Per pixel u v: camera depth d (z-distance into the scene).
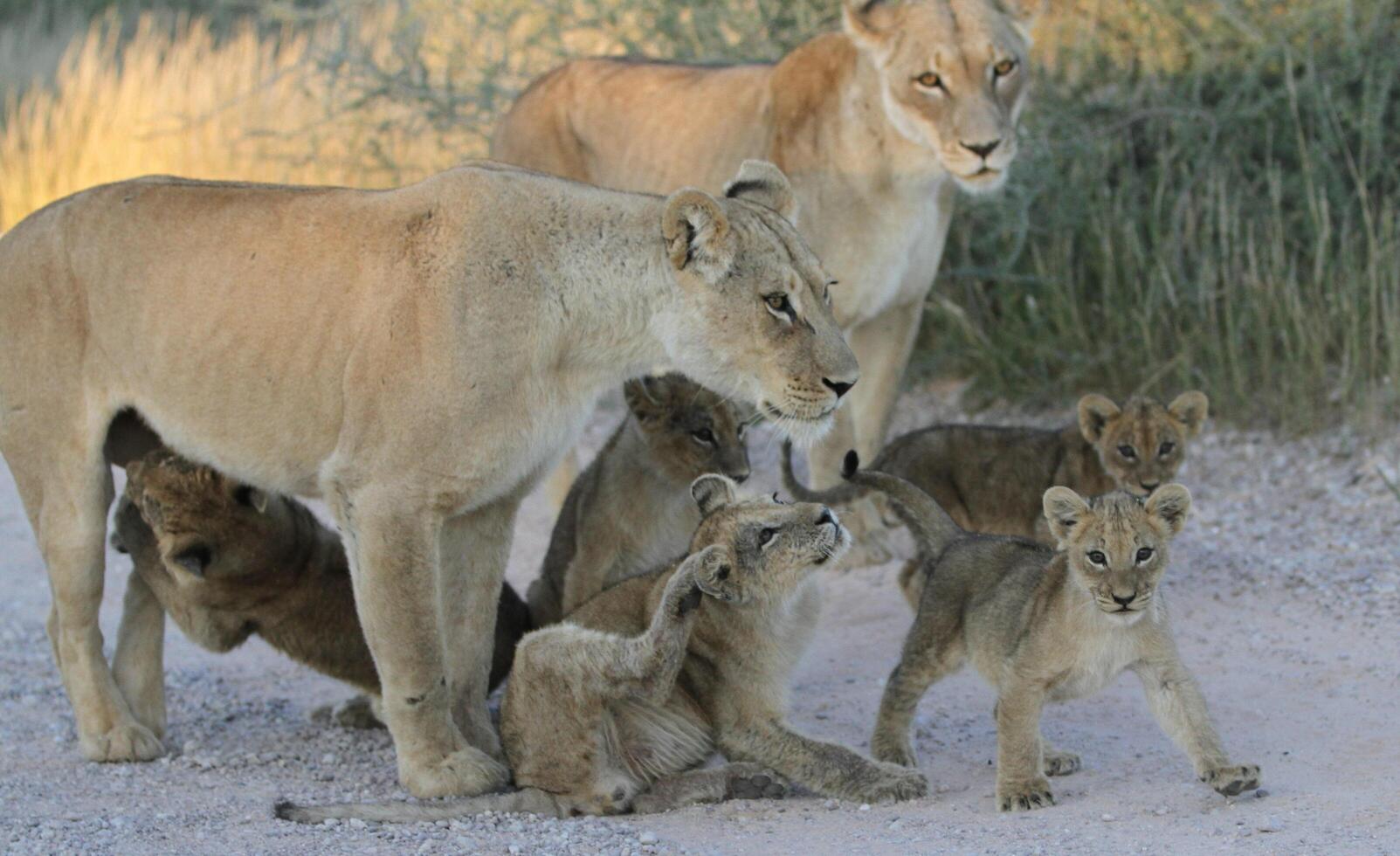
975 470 13.49
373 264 10.05
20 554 17.16
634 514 12.12
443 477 9.87
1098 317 19.16
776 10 20.27
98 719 11.13
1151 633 9.02
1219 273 18.44
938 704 11.58
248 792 10.30
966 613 9.91
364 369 9.93
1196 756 9.00
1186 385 17.70
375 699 11.73
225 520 10.95
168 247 10.59
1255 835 8.40
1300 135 17.56
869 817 9.27
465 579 10.67
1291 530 14.86
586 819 9.45
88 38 33.41
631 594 10.29
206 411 10.50
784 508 9.77
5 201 26.77
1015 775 9.23
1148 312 17.86
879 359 15.11
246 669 13.77
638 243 10.17
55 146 27.55
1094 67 19.61
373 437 9.91
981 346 19.27
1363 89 18.47
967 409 19.27
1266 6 18.98
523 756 9.82
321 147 24.97
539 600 12.71
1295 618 12.66
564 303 10.05
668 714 9.85
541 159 16.38
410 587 9.93
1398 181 18.02
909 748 10.28
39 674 13.43
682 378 11.91
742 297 10.09
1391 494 15.26
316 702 12.83
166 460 11.05
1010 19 14.37
